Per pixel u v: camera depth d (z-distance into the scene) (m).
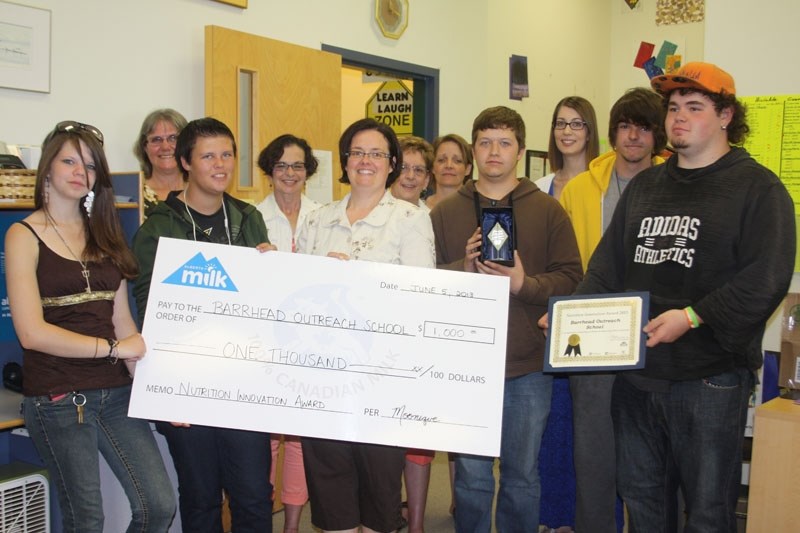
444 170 3.38
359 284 2.08
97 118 3.02
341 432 2.04
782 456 2.16
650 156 2.60
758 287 1.74
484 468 2.30
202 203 2.24
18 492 2.29
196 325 2.05
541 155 6.20
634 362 1.91
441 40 4.95
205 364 2.04
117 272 2.05
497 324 2.07
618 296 1.95
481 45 5.35
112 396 2.00
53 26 2.85
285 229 3.05
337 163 4.01
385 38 4.49
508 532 2.30
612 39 7.12
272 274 2.08
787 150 2.71
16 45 2.73
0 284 2.58
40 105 2.83
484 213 2.14
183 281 2.06
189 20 3.35
